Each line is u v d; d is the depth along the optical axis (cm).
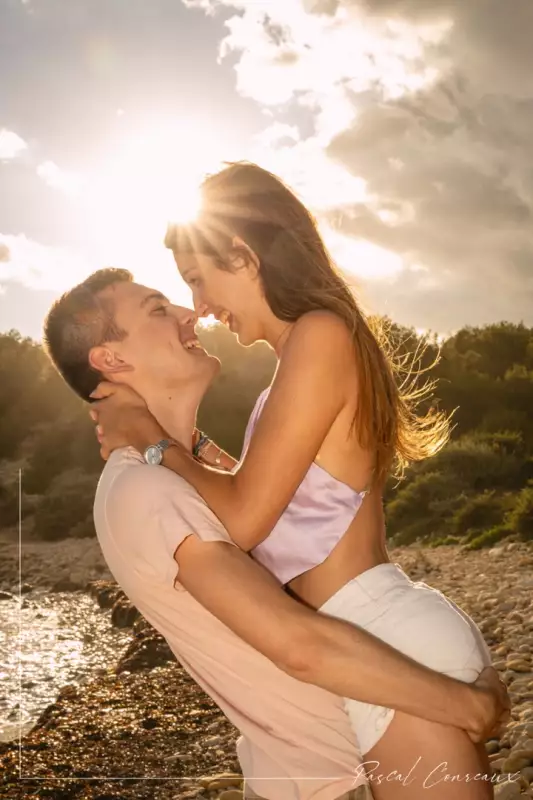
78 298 225
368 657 186
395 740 194
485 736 195
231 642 198
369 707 197
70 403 3538
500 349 2788
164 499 191
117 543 198
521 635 745
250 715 201
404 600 206
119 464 206
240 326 234
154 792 480
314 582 211
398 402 231
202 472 206
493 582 1058
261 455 202
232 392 2939
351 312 217
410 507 1842
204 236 230
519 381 2453
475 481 1878
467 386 2444
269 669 199
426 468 1955
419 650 199
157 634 937
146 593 199
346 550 210
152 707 666
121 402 221
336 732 201
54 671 970
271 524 204
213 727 596
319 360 205
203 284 233
